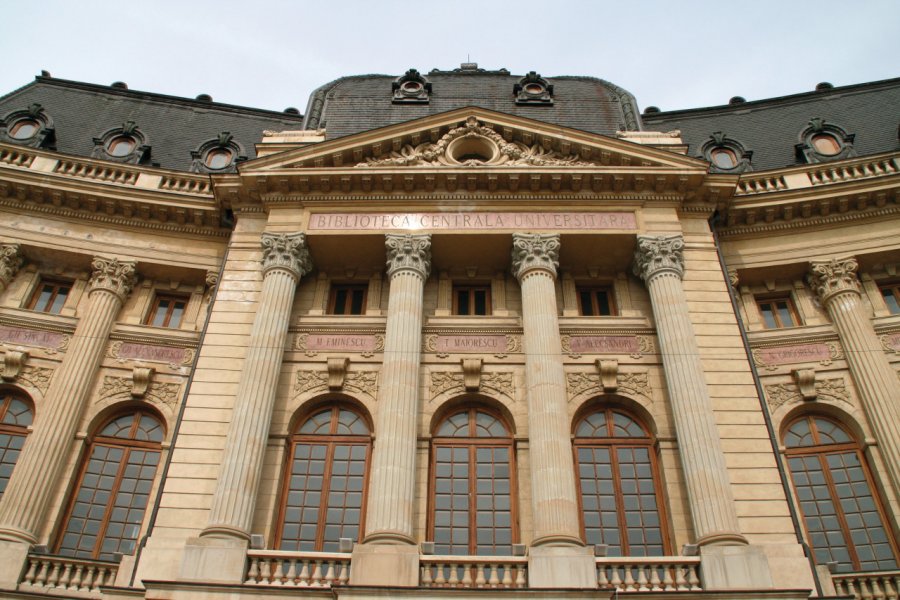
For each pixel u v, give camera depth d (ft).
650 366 69.51
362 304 76.38
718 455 59.41
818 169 80.64
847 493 65.41
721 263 73.87
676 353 65.72
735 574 52.95
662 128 97.96
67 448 66.64
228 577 53.01
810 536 63.72
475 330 71.92
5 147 82.12
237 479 58.13
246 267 74.02
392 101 94.89
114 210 79.82
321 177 76.38
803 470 67.15
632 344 70.90
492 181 76.13
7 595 56.39
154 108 99.86
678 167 76.33
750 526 57.00
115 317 75.82
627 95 97.30
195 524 57.62
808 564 54.85
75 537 63.98
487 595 50.62
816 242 77.61
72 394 68.59
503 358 70.03
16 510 61.21
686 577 54.03
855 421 67.77
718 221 78.79
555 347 67.10
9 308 73.61
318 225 75.46
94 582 58.39
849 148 86.22
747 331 74.69
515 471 64.54
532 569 53.67
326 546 60.80
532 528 59.52
